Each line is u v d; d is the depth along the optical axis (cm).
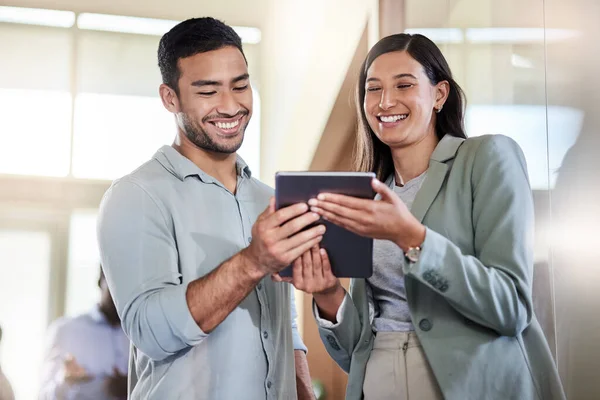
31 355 606
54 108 654
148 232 167
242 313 169
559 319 182
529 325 163
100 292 326
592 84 178
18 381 588
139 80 662
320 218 147
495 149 162
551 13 194
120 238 167
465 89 250
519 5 212
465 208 162
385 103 170
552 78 193
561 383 178
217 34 173
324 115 446
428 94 172
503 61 222
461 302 149
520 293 152
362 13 370
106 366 318
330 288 165
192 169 174
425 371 160
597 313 171
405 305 167
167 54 176
